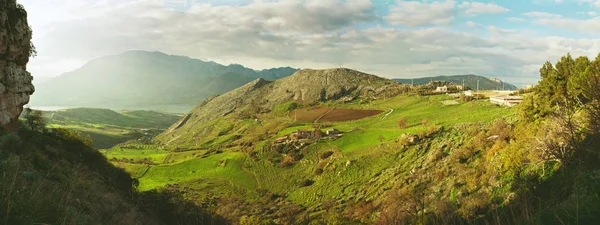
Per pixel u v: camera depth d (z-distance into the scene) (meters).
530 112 46.91
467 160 53.47
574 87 24.48
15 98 41.06
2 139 25.66
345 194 71.38
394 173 69.38
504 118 64.06
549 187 21.70
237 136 171.88
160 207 39.28
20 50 41.66
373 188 67.38
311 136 122.06
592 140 11.13
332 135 118.38
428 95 165.88
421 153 73.44
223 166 110.62
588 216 5.82
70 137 54.75
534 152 28.11
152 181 104.00
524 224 5.83
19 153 25.03
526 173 28.36
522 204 6.10
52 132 54.28
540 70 46.81
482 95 126.00
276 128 159.62
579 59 40.22
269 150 114.88
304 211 69.00
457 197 40.25
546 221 5.97
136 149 173.50
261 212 70.62
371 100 198.12
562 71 41.94
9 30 39.38
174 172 112.06
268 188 90.75
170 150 165.12
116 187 41.66
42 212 7.55
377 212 48.09
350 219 51.81
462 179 45.34
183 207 40.69
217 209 65.06
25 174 9.30
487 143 53.38
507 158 35.56
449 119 99.31
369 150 90.56
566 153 15.38
